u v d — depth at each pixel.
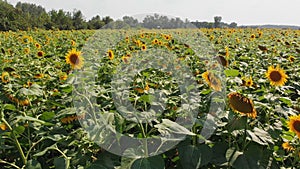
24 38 13.07
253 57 8.43
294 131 2.69
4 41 14.84
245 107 2.44
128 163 2.19
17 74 5.37
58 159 2.33
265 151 2.49
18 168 2.40
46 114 2.94
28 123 2.79
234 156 2.33
